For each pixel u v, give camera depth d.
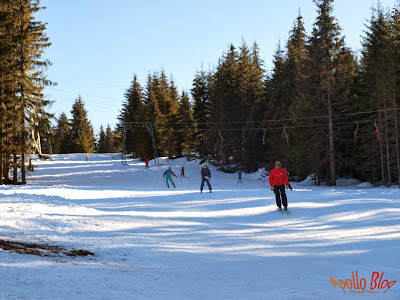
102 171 48.94
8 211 8.20
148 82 80.12
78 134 98.50
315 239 6.43
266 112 49.94
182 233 6.80
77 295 2.80
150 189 23.31
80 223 7.25
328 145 38.25
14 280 3.08
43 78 33.44
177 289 3.28
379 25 36.94
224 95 57.78
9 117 31.58
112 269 3.95
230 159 58.47
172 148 70.31
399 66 31.64
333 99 37.41
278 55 54.12
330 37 37.47
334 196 13.15
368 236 6.46
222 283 3.60
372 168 36.38
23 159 34.19
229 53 61.97
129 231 6.76
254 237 6.67
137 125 70.12
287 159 45.91
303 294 3.19
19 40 31.66
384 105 33.22
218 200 13.38
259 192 16.86
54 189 20.56
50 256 4.45
